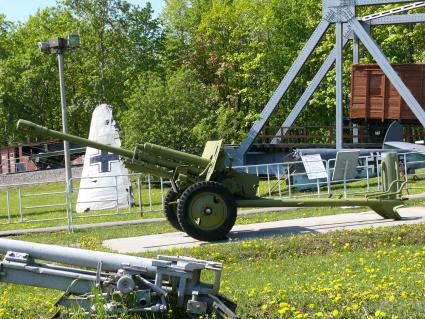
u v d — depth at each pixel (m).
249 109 45.84
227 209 14.27
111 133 23.38
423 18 28.08
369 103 31.08
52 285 6.42
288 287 8.60
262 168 29.77
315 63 43.91
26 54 52.22
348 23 26.58
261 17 46.62
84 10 49.31
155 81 32.78
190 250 12.72
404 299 7.16
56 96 52.78
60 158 45.31
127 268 6.30
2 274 6.40
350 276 9.51
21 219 19.23
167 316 6.28
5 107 51.00
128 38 49.41
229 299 6.59
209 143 15.33
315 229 15.08
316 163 22.08
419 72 30.75
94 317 6.19
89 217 20.09
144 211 19.64
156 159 14.82
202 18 48.44
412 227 13.53
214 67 46.28
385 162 16.03
